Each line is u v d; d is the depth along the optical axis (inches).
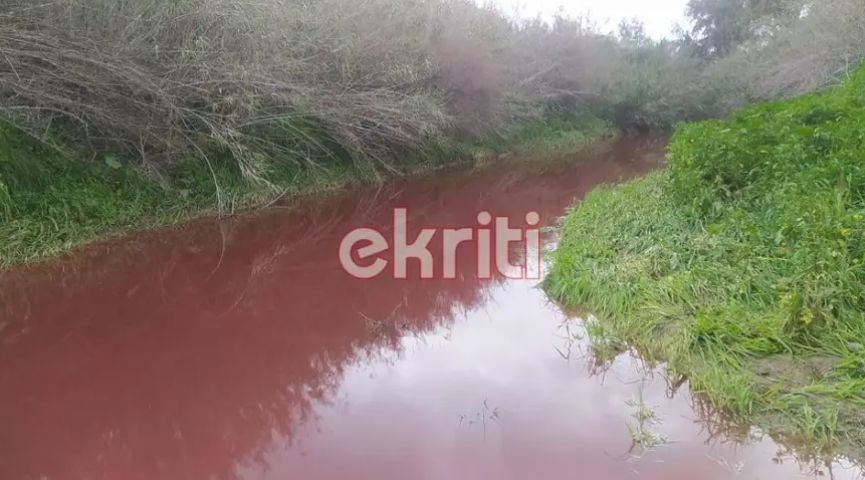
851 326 138.2
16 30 220.1
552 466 110.4
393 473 109.9
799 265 157.3
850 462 107.6
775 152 217.6
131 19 259.6
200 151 292.8
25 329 172.4
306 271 233.8
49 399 136.3
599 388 140.4
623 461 111.3
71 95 249.0
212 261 240.4
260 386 144.6
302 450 118.0
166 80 267.9
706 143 239.3
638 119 823.1
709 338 146.7
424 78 428.5
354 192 377.1
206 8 282.4
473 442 119.1
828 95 334.6
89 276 215.2
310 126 367.9
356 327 181.9
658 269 188.5
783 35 602.2
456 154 501.7
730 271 171.5
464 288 216.2
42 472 111.7
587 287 191.0
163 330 175.8
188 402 136.9
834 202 172.7
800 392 123.8
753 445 115.2
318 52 352.5
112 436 123.3
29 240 222.5
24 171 233.9
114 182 268.1
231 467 113.1
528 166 525.0
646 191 273.1
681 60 924.6
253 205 316.2
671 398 134.3
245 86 294.8
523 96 609.0
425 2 448.8
